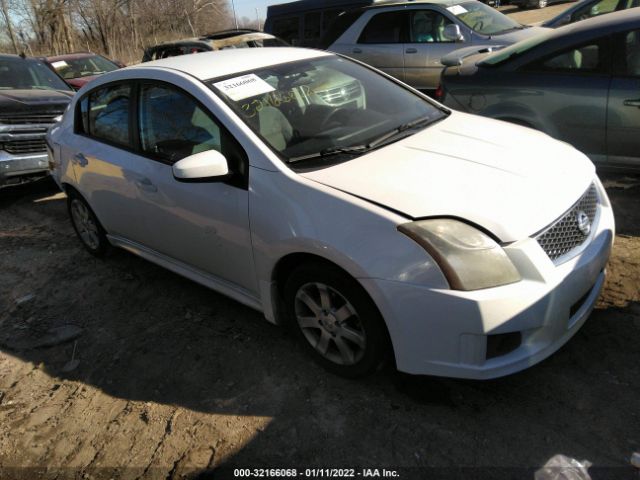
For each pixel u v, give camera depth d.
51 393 3.08
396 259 2.36
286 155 2.90
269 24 11.32
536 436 2.40
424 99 3.85
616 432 2.38
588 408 2.52
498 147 3.02
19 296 4.21
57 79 8.20
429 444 2.43
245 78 3.32
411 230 2.34
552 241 2.48
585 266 2.51
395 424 2.55
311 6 10.48
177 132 3.32
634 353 2.81
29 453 2.68
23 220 5.93
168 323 3.57
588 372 2.72
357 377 2.77
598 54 4.51
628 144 4.47
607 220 2.86
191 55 3.85
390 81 3.92
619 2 8.43
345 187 2.61
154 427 2.73
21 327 3.78
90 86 4.16
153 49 11.43
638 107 4.31
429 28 8.17
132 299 3.94
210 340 3.33
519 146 3.06
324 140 3.07
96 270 4.46
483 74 5.14
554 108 4.73
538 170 2.78
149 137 3.54
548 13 21.58
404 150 2.98
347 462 2.39
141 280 4.19
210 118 3.10
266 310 3.05
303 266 2.72
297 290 2.83
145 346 3.37
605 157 4.63
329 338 2.80
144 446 2.62
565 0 25.08
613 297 3.26
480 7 8.42
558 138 4.80
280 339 3.24
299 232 2.62
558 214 2.52
